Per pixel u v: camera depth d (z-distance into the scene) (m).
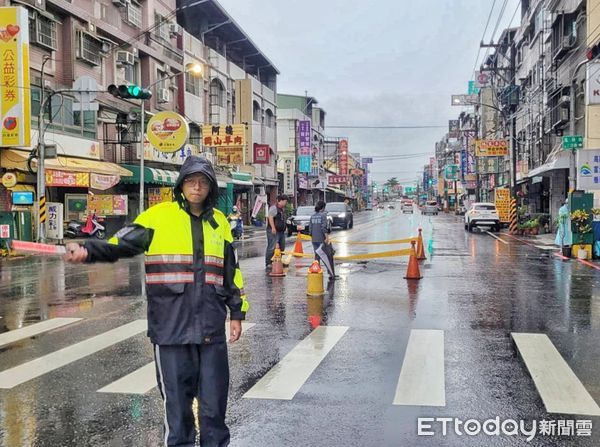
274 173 57.97
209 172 3.73
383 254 16.42
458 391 5.57
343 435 4.56
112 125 29.30
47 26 23.56
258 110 52.97
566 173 32.56
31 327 8.59
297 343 7.50
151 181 28.66
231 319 3.98
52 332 8.26
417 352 6.98
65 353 7.10
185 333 3.61
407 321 8.80
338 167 101.19
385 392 5.56
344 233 33.31
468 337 7.74
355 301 10.59
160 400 5.40
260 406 5.20
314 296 11.17
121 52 29.02
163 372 3.66
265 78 59.31
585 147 26.33
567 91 30.86
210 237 3.75
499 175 62.47
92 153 26.25
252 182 47.88
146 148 30.86
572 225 17.98
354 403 5.26
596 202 25.14
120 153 29.70
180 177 3.71
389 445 4.38
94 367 6.51
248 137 46.81
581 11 27.88
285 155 65.69
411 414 4.99
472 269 15.38
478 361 6.59
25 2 21.97
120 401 5.39
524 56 46.72
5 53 20.33
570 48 29.56
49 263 17.80
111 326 8.62
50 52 23.97
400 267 15.98
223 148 38.00
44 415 5.04
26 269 16.31
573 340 7.52
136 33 31.41
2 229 19.41
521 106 48.69
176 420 3.65
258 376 6.09
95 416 5.02
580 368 6.29
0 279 14.07
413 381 5.88
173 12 35.88
